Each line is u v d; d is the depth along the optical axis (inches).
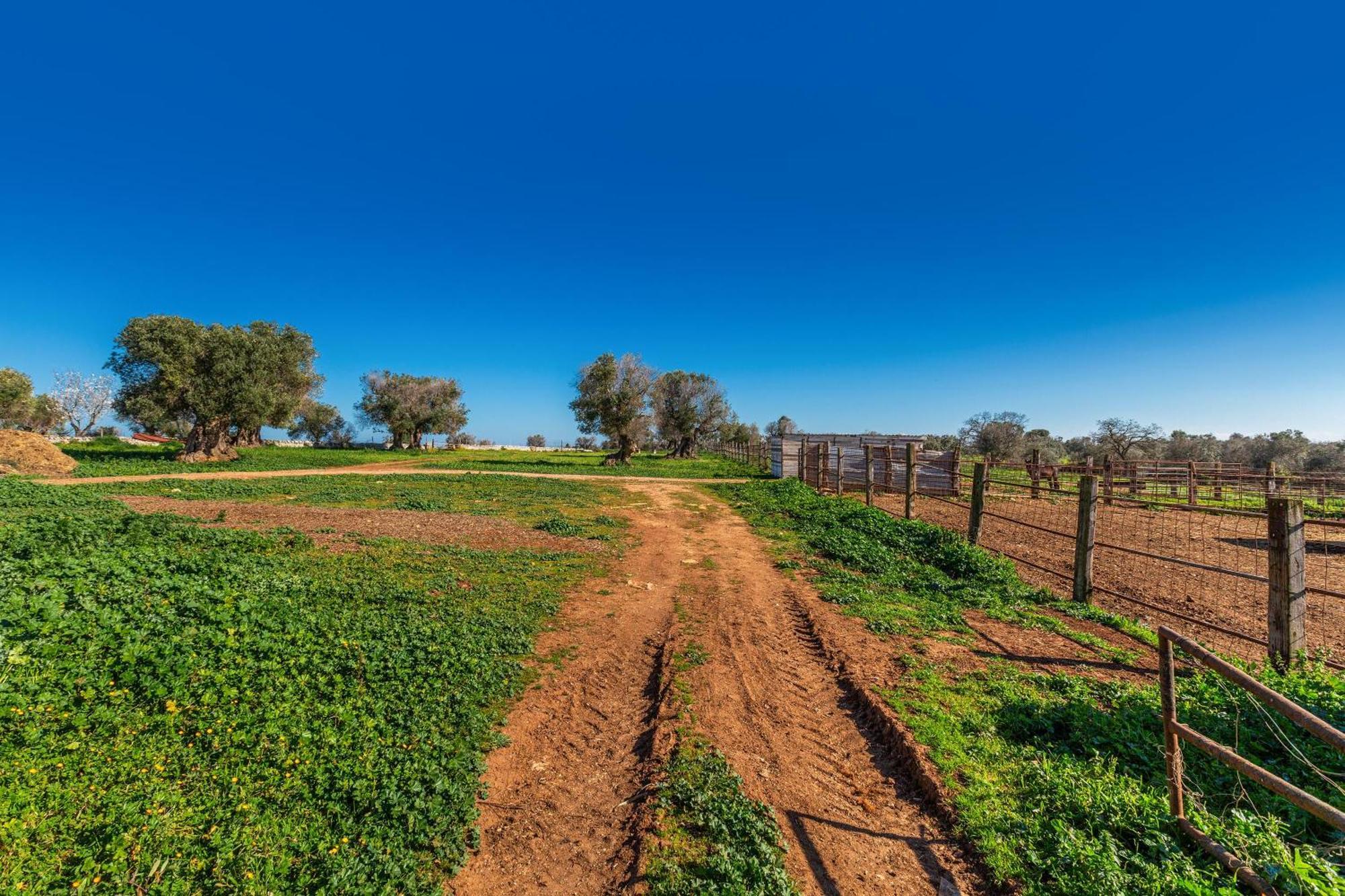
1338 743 100.5
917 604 333.7
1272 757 163.5
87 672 193.9
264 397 1330.0
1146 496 823.7
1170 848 129.0
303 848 136.8
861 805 159.9
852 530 535.5
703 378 2175.2
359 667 224.1
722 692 225.6
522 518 636.1
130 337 1181.7
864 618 308.2
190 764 163.3
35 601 225.1
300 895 124.6
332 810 148.9
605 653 269.3
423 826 145.4
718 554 475.5
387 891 125.6
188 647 217.6
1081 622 304.5
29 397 1800.0
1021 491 928.9
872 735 195.9
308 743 174.2
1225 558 457.7
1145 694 204.2
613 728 204.2
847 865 136.7
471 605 320.8
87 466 1079.0
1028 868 131.0
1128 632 287.0
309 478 1032.2
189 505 624.4
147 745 169.2
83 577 267.9
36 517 418.3
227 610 253.3
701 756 178.9
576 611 325.7
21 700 174.2
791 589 369.7
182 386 1232.8
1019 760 171.9
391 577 360.5
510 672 238.1
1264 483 855.1
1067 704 201.2
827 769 176.7
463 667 233.6
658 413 2110.0
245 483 901.2
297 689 204.2
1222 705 189.8
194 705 189.3
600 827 152.1
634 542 521.7
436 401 2723.9
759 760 180.5
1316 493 782.5
